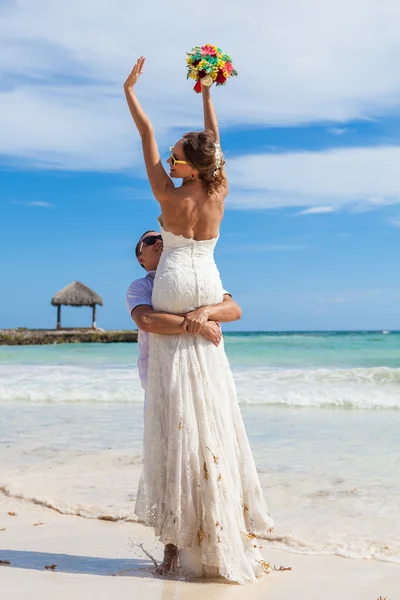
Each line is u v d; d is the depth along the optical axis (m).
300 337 44.53
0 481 5.69
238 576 3.33
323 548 3.96
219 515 3.36
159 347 3.53
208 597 3.13
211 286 3.56
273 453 6.85
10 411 10.41
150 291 3.74
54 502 5.00
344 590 3.24
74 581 3.38
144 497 3.50
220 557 3.33
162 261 3.61
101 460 6.55
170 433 3.43
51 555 3.87
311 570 3.57
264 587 3.29
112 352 27.12
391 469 6.04
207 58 3.87
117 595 3.15
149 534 4.33
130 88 3.64
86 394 12.02
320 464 6.29
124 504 4.93
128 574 3.50
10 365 19.45
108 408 10.74
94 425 8.92
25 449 7.15
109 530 4.42
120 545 4.09
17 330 47.09
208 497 3.37
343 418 9.38
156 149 3.62
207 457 3.39
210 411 3.47
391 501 4.98
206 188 3.58
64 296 47.50
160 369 3.52
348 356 22.25
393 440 7.53
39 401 11.69
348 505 4.89
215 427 3.47
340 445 7.26
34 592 3.19
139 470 6.10
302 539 4.10
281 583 3.35
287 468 6.14
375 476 5.78
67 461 6.51
